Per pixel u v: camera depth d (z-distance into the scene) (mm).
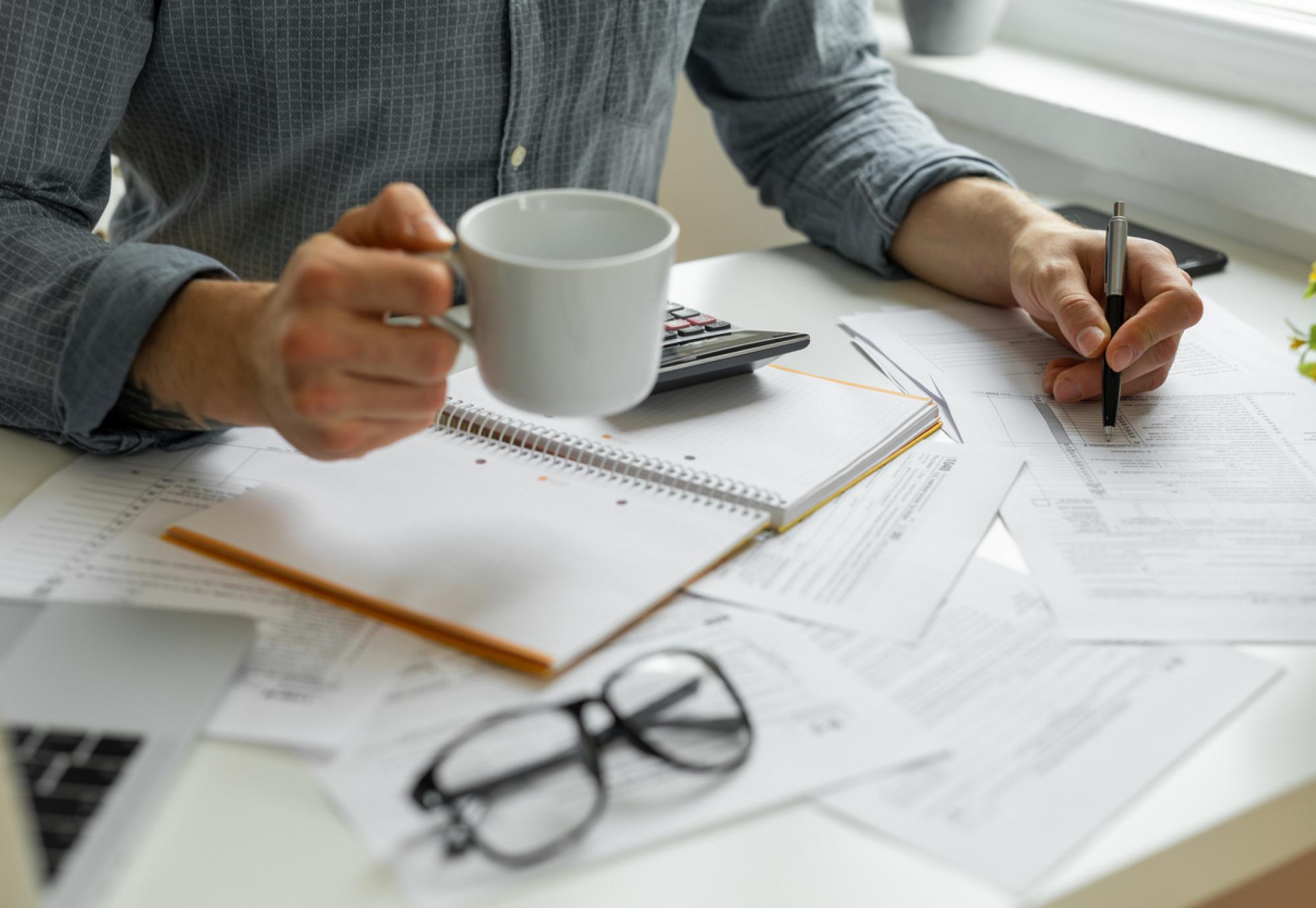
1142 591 508
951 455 633
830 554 532
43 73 678
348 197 886
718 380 700
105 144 742
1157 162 1110
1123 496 592
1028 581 517
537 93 906
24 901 292
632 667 434
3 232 626
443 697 427
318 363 470
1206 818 380
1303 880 680
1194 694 440
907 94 1386
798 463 594
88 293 571
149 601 475
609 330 453
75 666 420
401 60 834
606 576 491
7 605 463
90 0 698
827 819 375
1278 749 413
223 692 417
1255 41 1190
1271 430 667
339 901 339
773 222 1634
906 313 850
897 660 456
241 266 920
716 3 1032
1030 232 812
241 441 626
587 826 359
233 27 791
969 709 428
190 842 357
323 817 370
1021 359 769
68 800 356
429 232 492
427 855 355
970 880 352
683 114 1732
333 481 567
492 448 610
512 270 438
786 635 470
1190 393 719
